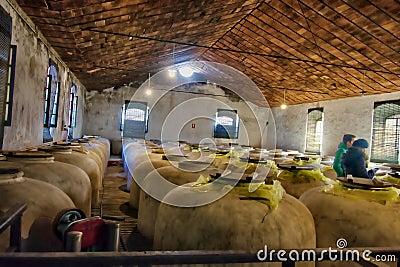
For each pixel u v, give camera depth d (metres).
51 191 1.69
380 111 8.10
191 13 4.98
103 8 3.70
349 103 9.14
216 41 8.62
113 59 6.90
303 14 6.01
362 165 4.11
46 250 1.47
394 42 5.73
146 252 0.87
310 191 2.39
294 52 7.64
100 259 0.82
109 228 1.26
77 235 1.13
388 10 4.95
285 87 10.23
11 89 3.36
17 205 1.29
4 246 1.26
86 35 4.69
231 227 1.57
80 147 4.54
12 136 3.56
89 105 11.80
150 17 4.53
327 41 6.59
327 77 8.37
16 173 1.66
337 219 1.95
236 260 0.92
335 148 9.58
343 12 5.46
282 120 12.53
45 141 5.20
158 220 1.97
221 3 4.98
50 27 4.23
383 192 2.07
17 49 3.52
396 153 7.56
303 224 1.74
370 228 1.84
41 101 4.77
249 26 7.26
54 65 5.54
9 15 3.17
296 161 4.84
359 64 6.99
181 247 1.67
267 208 1.69
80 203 2.27
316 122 10.66
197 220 1.66
